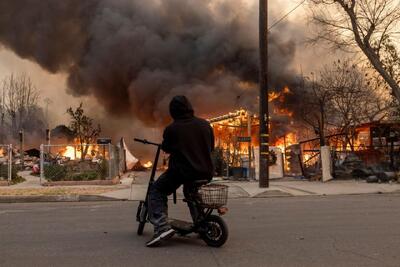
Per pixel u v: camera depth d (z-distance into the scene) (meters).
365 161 19.34
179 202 11.42
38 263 5.22
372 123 21.16
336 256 5.41
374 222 7.77
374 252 5.61
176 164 5.91
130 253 5.65
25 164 32.66
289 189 14.74
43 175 18.28
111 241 6.38
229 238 6.49
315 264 5.06
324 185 15.80
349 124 23.23
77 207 10.80
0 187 16.09
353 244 6.05
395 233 6.78
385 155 19.19
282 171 18.88
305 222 7.85
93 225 7.77
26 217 8.82
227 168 19.67
